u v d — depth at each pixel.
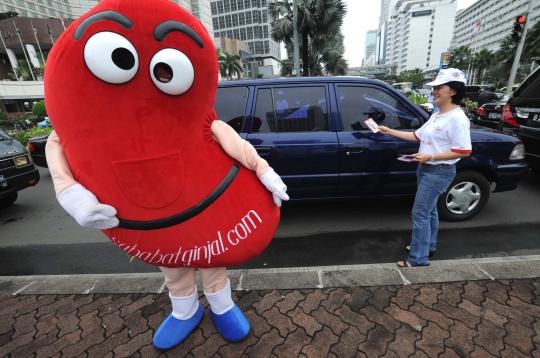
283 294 2.13
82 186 1.14
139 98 1.04
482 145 3.15
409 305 1.98
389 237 3.20
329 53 21.70
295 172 3.18
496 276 2.20
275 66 78.38
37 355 1.79
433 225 2.65
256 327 1.87
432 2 124.38
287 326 1.87
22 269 3.06
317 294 2.12
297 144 3.09
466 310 1.93
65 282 2.41
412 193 3.35
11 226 4.12
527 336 1.74
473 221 3.45
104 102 1.03
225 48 65.94
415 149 3.11
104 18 0.95
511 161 3.26
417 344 1.71
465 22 106.38
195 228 1.25
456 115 2.08
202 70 1.09
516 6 74.75
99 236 3.69
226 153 1.32
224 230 1.30
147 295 2.23
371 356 1.66
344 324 1.86
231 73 53.34
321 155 3.12
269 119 3.15
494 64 54.56
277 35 17.72
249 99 3.14
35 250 3.42
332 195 3.33
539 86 4.32
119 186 1.14
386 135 3.10
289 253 2.98
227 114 3.16
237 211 1.31
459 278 2.20
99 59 0.95
